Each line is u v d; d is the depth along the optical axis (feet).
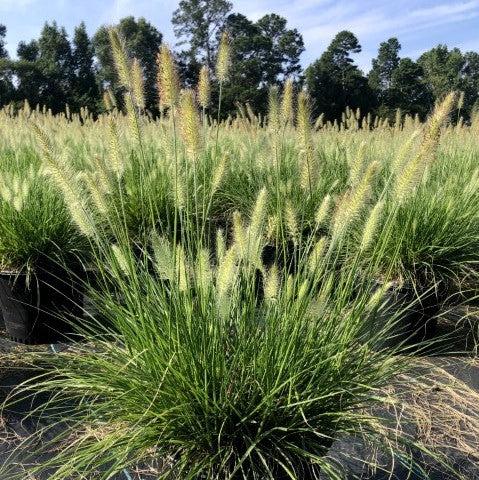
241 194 21.86
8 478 9.14
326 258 9.18
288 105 10.23
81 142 26.84
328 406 8.61
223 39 10.01
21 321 15.97
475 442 11.01
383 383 9.68
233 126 31.63
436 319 15.88
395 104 158.10
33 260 15.69
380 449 10.36
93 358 9.66
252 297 8.99
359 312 8.97
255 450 8.27
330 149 26.02
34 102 117.60
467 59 171.22
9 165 20.42
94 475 9.21
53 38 123.03
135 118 10.19
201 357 8.39
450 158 23.68
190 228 9.46
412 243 15.35
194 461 8.30
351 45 148.36
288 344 8.52
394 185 9.03
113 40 9.72
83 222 9.07
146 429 8.12
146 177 19.06
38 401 12.10
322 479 9.70
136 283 8.82
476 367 14.39
